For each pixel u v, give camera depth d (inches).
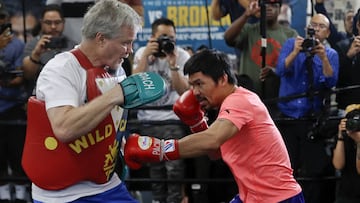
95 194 111.5
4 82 185.8
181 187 186.4
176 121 182.2
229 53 205.6
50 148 107.3
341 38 193.9
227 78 121.8
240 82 186.2
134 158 113.8
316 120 181.0
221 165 185.9
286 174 123.4
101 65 107.1
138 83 101.4
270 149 121.6
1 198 186.9
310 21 191.8
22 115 188.9
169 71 185.3
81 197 110.0
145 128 184.1
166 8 207.8
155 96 101.0
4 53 188.4
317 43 177.0
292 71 183.0
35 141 108.1
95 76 105.8
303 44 177.6
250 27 193.6
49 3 200.4
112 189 114.6
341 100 189.5
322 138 181.3
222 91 121.9
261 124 120.7
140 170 190.9
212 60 121.4
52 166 107.7
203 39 208.2
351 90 186.7
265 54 183.9
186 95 130.8
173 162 184.4
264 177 121.9
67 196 109.6
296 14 203.0
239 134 121.0
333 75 180.5
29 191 187.8
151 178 187.3
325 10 194.9
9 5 203.6
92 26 103.1
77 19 191.5
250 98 120.6
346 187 177.2
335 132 179.8
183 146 113.3
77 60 105.4
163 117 189.5
